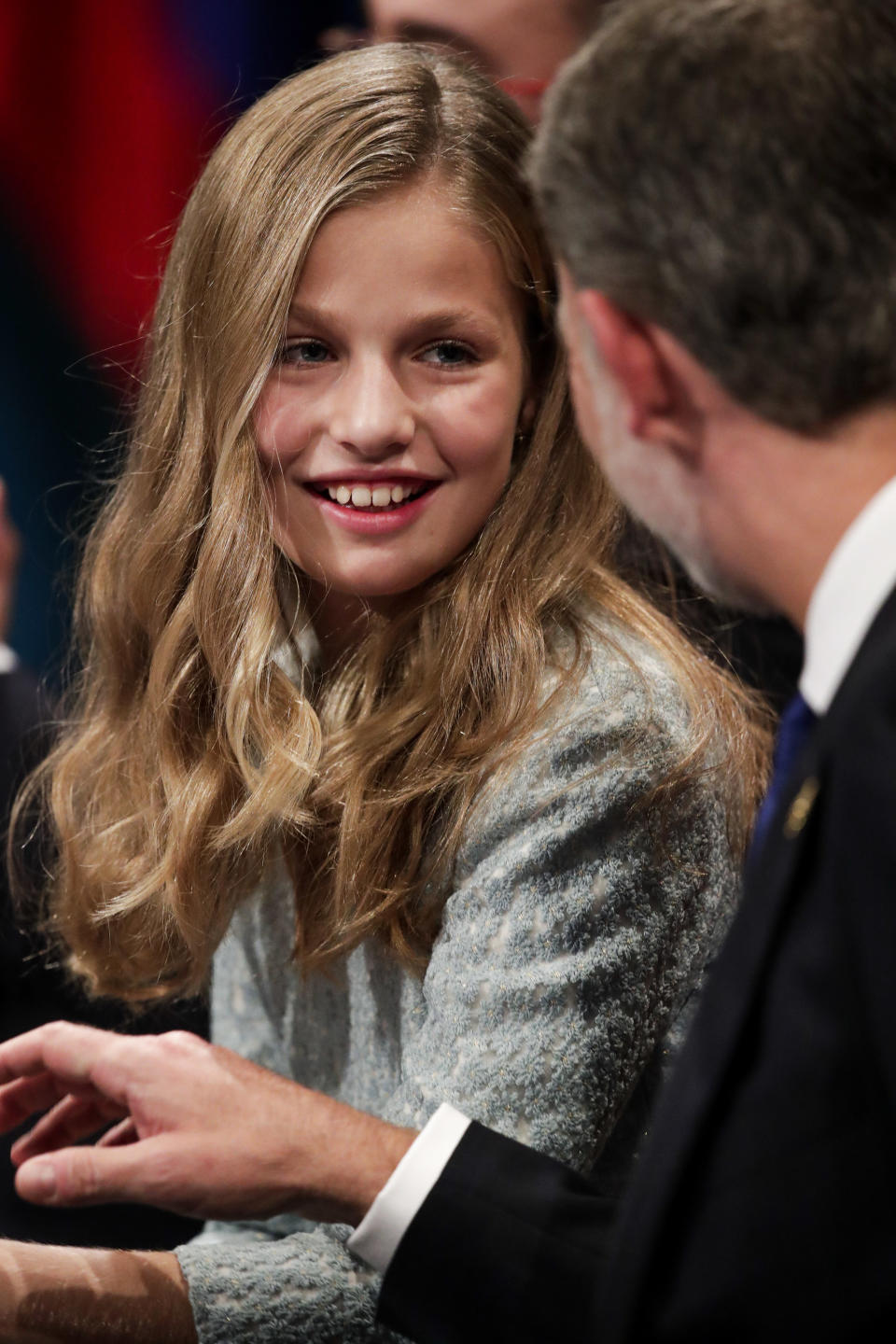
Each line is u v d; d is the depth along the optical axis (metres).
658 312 2.48
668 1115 2.28
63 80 10.05
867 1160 2.10
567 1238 2.87
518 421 3.77
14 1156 3.72
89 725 4.43
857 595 2.31
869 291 2.33
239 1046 4.36
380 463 3.52
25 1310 3.17
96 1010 6.36
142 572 3.96
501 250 3.53
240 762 3.76
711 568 2.69
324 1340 3.21
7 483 10.64
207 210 3.67
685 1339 2.21
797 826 2.19
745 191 2.36
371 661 3.81
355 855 3.63
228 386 3.60
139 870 4.05
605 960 3.26
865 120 2.32
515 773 3.42
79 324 10.48
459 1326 2.92
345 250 3.44
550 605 3.72
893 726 2.09
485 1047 3.20
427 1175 2.97
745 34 2.40
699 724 3.55
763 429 2.44
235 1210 2.94
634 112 2.46
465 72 3.68
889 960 2.03
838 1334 2.13
